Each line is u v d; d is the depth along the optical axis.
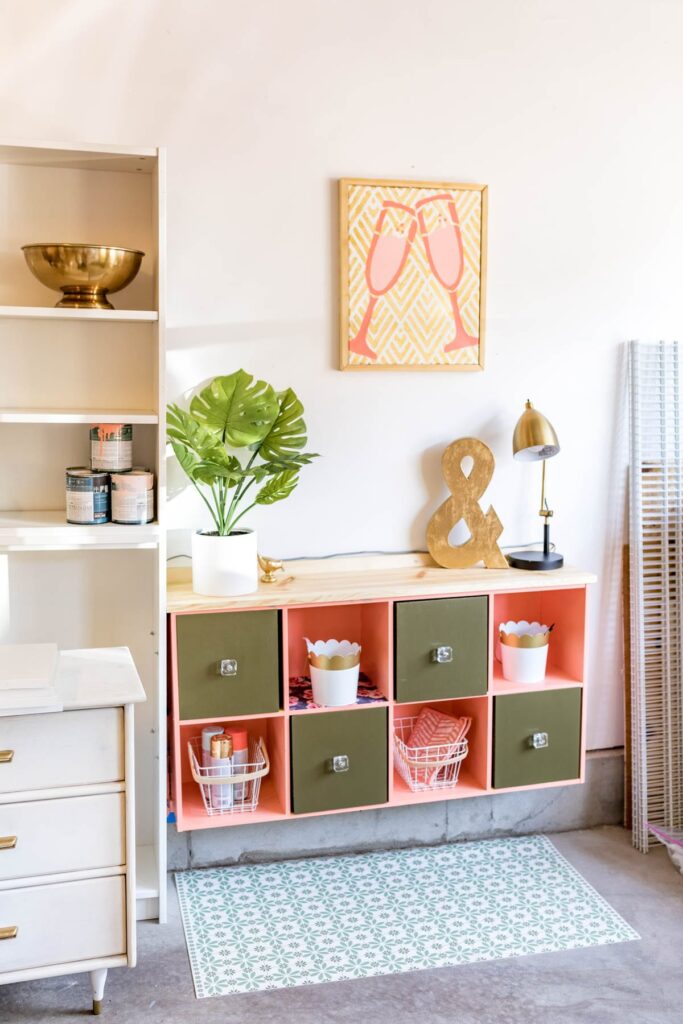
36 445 2.64
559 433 3.07
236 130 2.68
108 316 2.41
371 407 2.89
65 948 2.16
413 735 3.01
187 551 2.80
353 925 2.56
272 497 2.69
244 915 2.61
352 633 2.99
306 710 2.67
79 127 2.58
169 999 2.27
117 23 2.57
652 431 3.09
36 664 2.14
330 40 2.72
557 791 3.12
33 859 2.12
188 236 2.68
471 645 2.77
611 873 2.85
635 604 3.07
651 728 3.08
